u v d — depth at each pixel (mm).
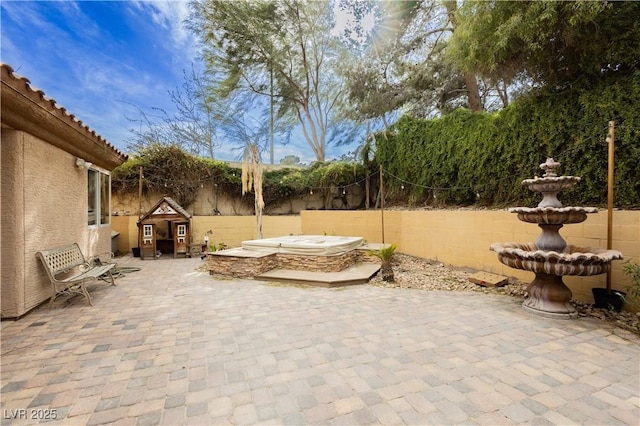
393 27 10141
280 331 3234
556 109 5148
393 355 2656
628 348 2789
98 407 1933
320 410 1896
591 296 4094
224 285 5469
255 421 1797
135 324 3457
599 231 4043
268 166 13578
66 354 2691
